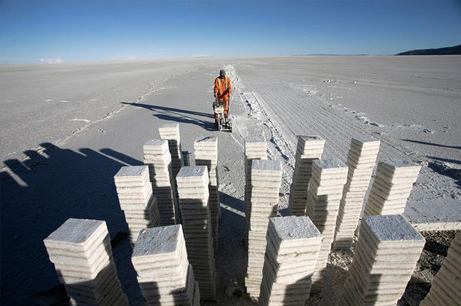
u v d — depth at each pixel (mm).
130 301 3312
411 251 2041
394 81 22000
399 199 3379
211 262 3129
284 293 2219
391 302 2344
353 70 33688
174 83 25031
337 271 3652
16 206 5531
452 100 14117
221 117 9914
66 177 6754
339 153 7691
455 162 6867
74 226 2215
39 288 3588
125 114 13211
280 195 5566
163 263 1941
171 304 2188
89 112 13688
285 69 38094
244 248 4176
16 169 7223
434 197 5258
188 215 2877
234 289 3395
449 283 2369
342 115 11828
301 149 3553
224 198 5555
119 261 3971
